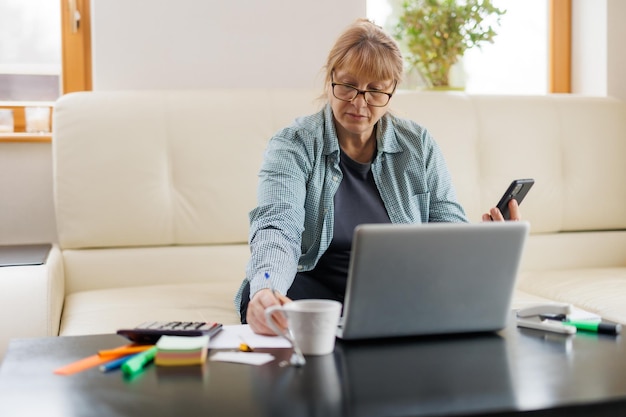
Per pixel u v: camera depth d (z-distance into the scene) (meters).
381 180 1.87
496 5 3.33
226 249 2.60
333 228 1.82
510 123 2.85
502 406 0.95
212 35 2.87
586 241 2.92
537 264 2.86
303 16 2.94
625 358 1.17
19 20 2.83
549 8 3.39
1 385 1.05
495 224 1.24
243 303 1.85
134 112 2.57
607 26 3.24
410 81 3.18
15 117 2.84
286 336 1.23
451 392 1.01
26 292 1.94
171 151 2.57
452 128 2.78
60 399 0.99
